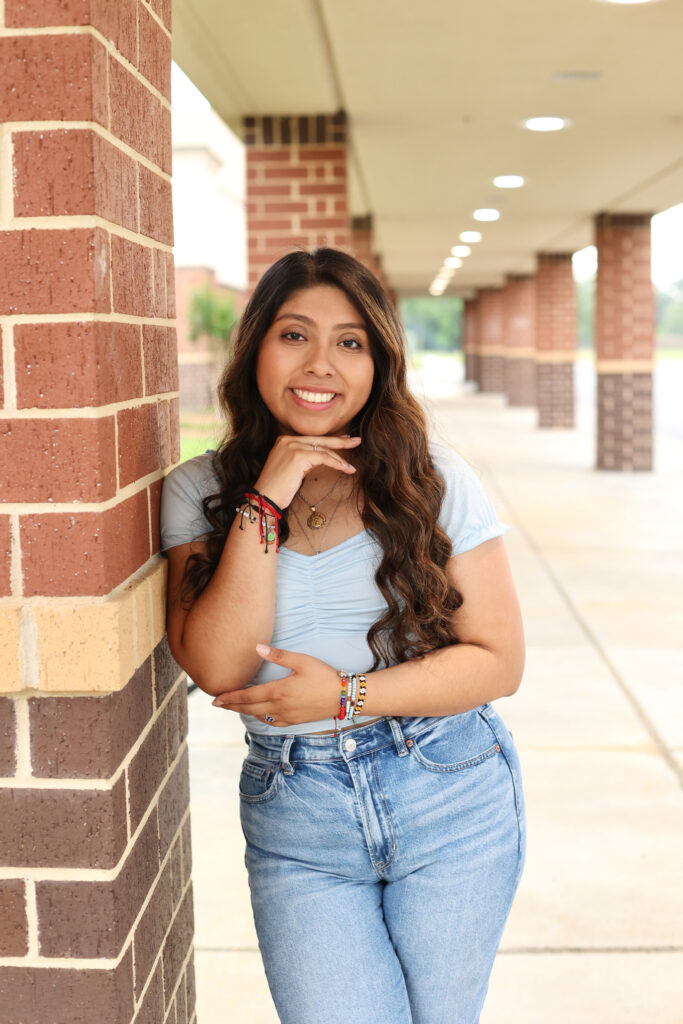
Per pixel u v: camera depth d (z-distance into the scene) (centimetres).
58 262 141
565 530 966
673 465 1459
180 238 2448
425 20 561
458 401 2988
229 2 511
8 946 154
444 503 185
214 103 732
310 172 763
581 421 2305
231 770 438
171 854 197
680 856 361
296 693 171
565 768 436
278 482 174
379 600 182
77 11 136
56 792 150
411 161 981
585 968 298
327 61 639
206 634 174
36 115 138
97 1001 154
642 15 555
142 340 170
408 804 177
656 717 493
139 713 168
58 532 145
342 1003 171
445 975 180
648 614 677
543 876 348
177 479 189
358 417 189
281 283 184
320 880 179
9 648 146
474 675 179
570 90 718
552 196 1222
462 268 2473
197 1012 279
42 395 143
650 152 945
